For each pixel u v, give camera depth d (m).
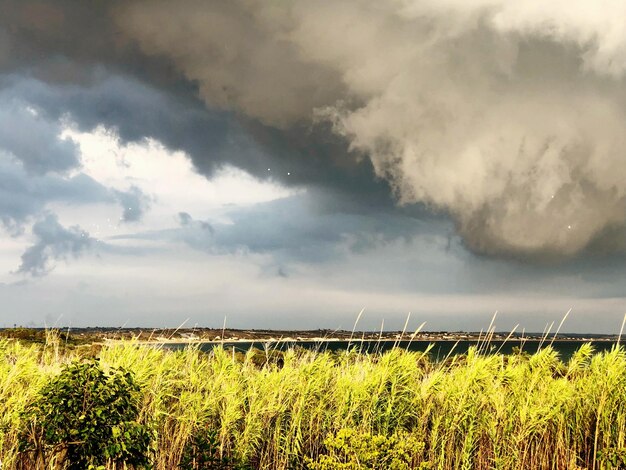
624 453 9.16
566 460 10.37
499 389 11.05
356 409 10.59
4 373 8.85
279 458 10.20
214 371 10.70
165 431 9.60
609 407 10.55
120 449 6.16
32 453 8.09
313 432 10.78
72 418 6.10
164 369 10.05
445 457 10.40
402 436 9.59
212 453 8.85
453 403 10.44
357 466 7.53
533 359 11.16
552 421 10.99
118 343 10.37
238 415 9.81
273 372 11.02
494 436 10.20
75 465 6.19
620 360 10.80
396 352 10.88
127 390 6.61
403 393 10.73
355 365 11.41
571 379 11.59
